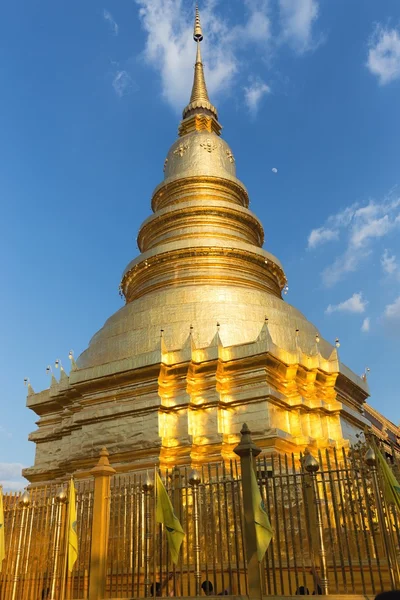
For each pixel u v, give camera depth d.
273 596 12.23
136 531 16.08
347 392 29.75
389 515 12.20
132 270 35.09
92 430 26.38
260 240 39.62
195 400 25.42
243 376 25.62
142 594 15.46
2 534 16.83
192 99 46.62
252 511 12.91
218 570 15.51
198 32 50.09
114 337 29.62
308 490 15.23
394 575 11.77
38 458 29.84
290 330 29.22
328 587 12.77
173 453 24.12
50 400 30.23
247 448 13.65
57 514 16.62
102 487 15.88
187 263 33.16
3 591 16.84
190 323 28.09
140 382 26.27
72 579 15.57
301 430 25.78
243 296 30.33
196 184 38.41
